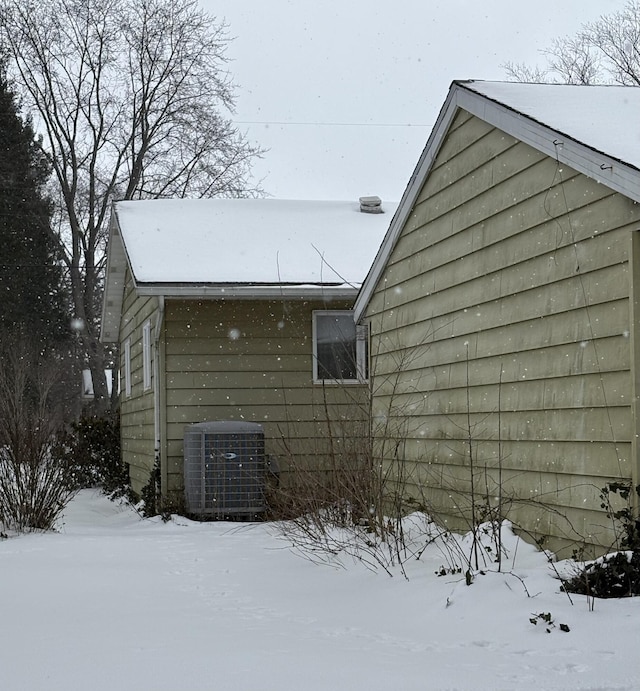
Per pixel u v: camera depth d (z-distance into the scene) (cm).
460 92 973
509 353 875
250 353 1552
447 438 1002
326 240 1723
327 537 961
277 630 620
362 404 1225
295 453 1525
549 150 792
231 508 1409
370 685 468
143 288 1442
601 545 717
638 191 666
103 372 3422
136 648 562
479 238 942
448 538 894
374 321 1252
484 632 589
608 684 468
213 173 3291
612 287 716
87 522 1594
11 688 475
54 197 3709
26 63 3119
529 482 830
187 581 842
